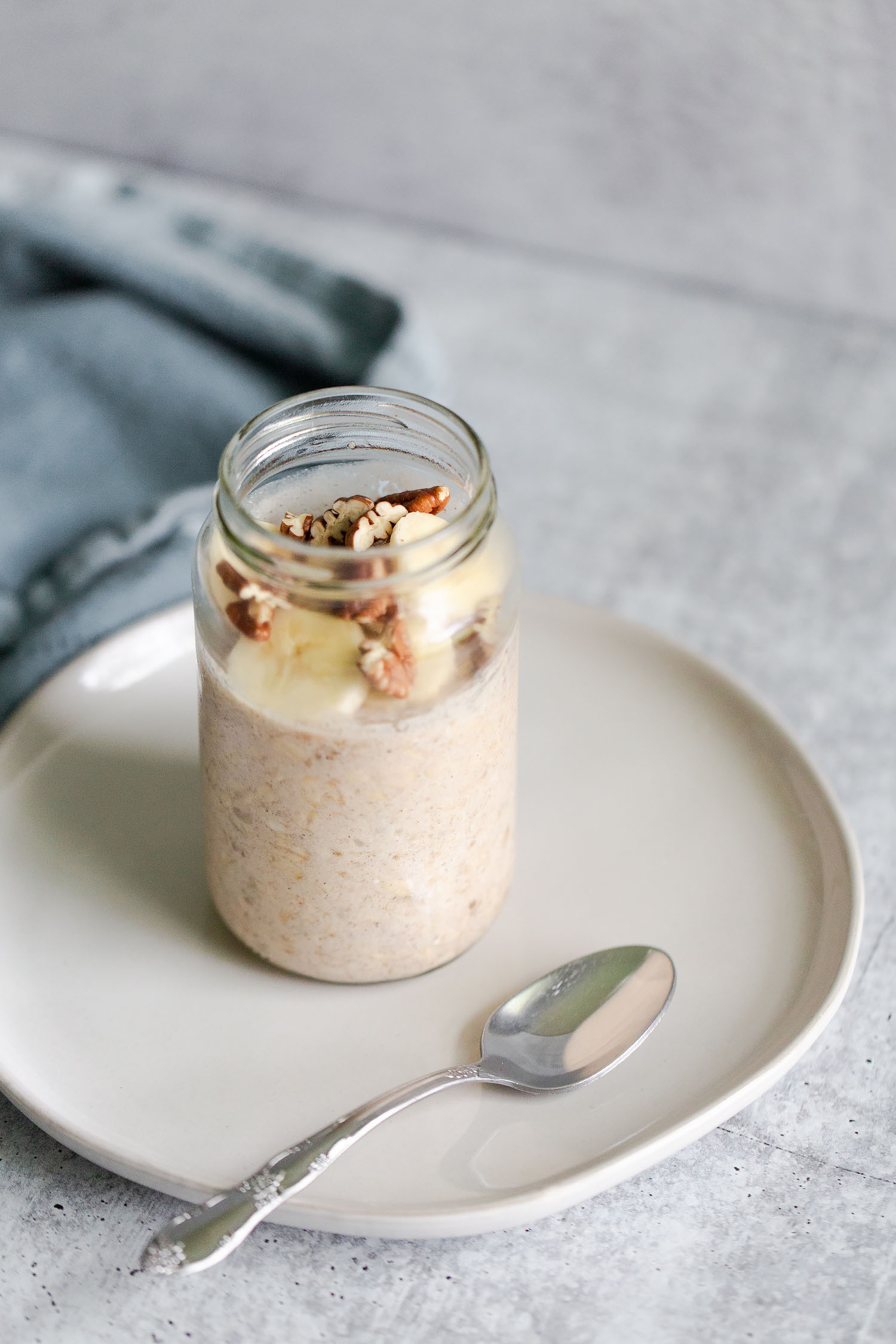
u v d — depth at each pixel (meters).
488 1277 0.68
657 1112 0.69
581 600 0.87
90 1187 0.70
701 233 1.01
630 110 0.98
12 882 0.75
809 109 0.94
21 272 0.97
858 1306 0.68
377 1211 0.67
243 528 0.67
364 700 0.68
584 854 0.76
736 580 0.88
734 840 0.76
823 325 1.01
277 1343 0.67
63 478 0.90
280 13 1.00
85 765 0.78
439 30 0.98
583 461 0.93
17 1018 0.71
